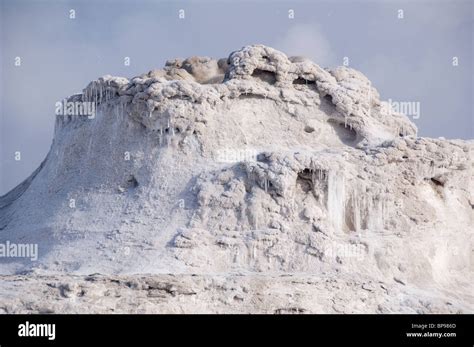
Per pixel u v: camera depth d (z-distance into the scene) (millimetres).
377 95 101375
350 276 86125
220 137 93562
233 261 86562
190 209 89312
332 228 89312
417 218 92000
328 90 97250
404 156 93000
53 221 92500
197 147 93000
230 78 96375
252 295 81375
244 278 82688
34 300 77750
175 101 93188
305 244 87688
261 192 89250
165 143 93312
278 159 89875
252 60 96375
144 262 85188
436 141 94375
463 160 94938
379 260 88812
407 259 89875
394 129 100500
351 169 91188
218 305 80625
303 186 90438
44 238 91250
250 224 88125
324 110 97500
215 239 87125
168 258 85438
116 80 95750
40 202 96750
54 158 99938
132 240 87562
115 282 79812
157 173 92062
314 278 84000
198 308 80062
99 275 81562
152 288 79500
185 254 85812
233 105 95438
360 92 98750
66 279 80562
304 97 97250
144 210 90062
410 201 92562
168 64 102000
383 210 91188
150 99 93062
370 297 84438
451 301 86625
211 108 94188
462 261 93688
